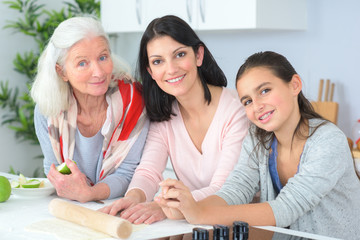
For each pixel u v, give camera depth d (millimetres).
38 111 1816
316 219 1501
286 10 2992
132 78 1909
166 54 1653
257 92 1468
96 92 1692
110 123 1790
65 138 1787
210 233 1248
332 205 1514
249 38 3406
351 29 2906
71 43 1638
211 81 1828
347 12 2916
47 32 4023
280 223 1402
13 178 1888
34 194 1649
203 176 1833
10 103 4074
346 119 2959
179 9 3275
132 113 1826
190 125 1849
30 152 4262
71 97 1784
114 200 1683
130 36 4215
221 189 1572
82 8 4121
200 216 1382
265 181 1615
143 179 1745
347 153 1492
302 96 1580
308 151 1506
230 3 2979
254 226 1362
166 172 3289
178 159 1869
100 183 1706
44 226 1328
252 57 1525
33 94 1774
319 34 3041
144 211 1463
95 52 1663
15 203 1590
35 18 4039
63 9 4035
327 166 1437
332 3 2973
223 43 3578
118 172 1829
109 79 1728
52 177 1619
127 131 1826
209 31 3447
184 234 1279
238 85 1518
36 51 4203
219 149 1796
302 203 1418
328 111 2938
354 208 1553
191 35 1686
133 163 1846
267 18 2908
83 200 1624
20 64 4043
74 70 1664
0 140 4074
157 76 1693
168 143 1876
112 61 1780
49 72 1711
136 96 1846
